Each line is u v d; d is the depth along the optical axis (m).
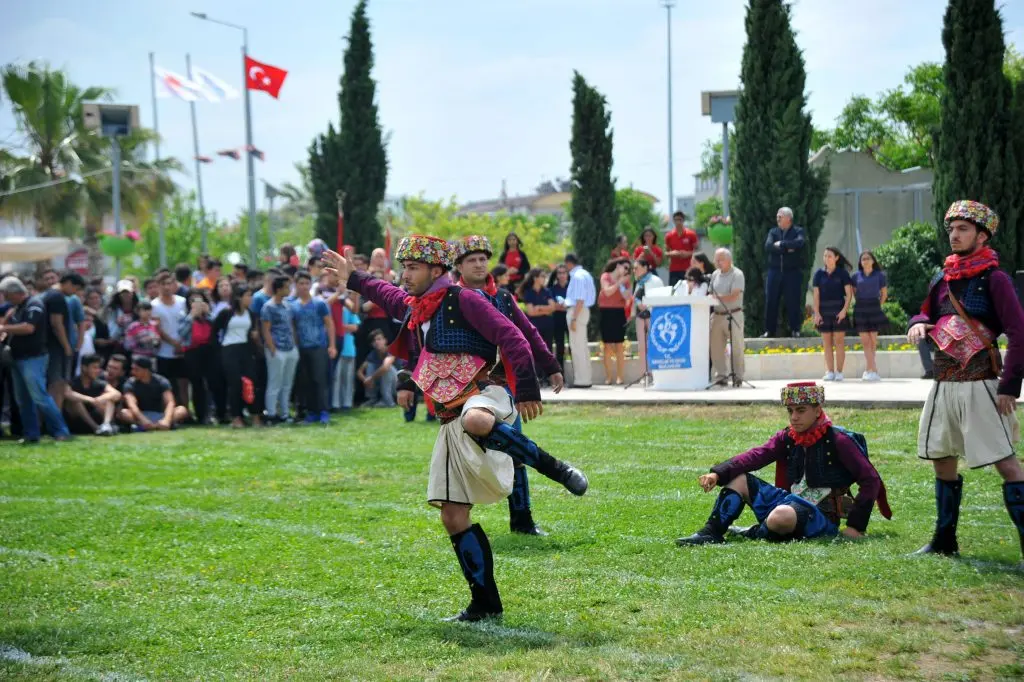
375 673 6.48
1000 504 11.08
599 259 32.06
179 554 10.04
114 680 6.52
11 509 12.36
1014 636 6.76
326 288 22.33
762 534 9.84
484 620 7.50
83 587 8.83
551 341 23.86
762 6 28.53
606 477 13.49
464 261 9.09
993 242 26.97
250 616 7.89
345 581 8.84
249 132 42.38
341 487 13.55
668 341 21.36
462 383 7.32
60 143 57.59
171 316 21.72
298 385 21.44
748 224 28.66
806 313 31.72
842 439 9.88
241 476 14.60
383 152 35.28
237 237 98.06
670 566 8.84
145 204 59.44
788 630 6.94
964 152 27.30
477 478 7.33
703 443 15.99
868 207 42.94
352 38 34.91
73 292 20.12
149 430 20.55
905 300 31.77
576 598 7.99
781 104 28.45
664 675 6.21
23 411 18.95
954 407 8.79
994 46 27.08
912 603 7.49
